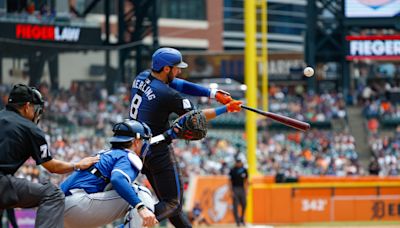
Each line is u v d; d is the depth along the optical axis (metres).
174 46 163.75
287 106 106.25
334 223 68.19
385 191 69.75
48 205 19.45
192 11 166.50
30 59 83.31
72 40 85.69
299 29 189.12
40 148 19.59
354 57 97.25
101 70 92.00
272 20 184.25
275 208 66.38
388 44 96.44
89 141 78.25
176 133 21.92
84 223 20.52
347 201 68.88
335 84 118.81
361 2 98.81
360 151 97.75
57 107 83.31
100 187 20.53
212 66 139.88
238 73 138.88
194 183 65.69
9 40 81.00
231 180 59.88
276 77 132.62
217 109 22.45
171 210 22.30
